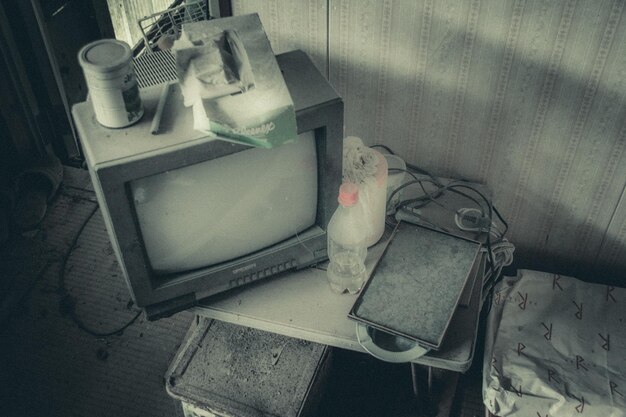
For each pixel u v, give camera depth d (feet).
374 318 4.32
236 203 4.16
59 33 8.73
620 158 5.25
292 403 4.96
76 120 3.88
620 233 5.77
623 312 5.63
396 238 4.90
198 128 3.62
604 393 5.08
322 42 5.38
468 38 4.94
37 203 8.87
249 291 4.76
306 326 4.52
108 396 6.75
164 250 4.19
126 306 7.68
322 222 4.63
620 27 4.52
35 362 7.09
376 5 4.98
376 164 4.69
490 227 5.33
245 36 4.13
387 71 5.38
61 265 8.21
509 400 5.14
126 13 10.33
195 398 5.02
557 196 5.72
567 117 5.14
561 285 5.82
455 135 5.62
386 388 6.43
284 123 3.68
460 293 4.47
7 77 8.66
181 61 3.86
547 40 4.75
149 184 3.74
